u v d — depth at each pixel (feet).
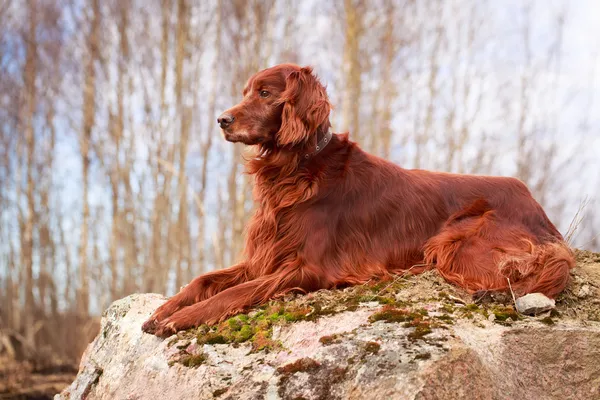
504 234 13.46
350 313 11.90
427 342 10.32
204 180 57.26
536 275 12.82
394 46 57.47
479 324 11.66
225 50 59.26
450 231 13.75
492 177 14.65
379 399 9.67
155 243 58.49
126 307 16.38
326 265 13.35
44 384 44.29
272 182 13.93
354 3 51.52
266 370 11.03
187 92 60.54
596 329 11.68
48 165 73.05
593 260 15.07
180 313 13.24
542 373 11.14
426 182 14.37
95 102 65.98
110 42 65.62
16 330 66.90
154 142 60.13
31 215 66.23
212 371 11.47
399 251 13.79
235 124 13.47
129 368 13.50
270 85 13.69
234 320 12.74
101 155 64.08
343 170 13.89
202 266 57.16
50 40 71.15
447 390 9.71
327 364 10.48
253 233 13.99
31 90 68.33
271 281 13.19
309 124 13.38
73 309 68.59
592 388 11.21
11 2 69.31
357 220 13.70
